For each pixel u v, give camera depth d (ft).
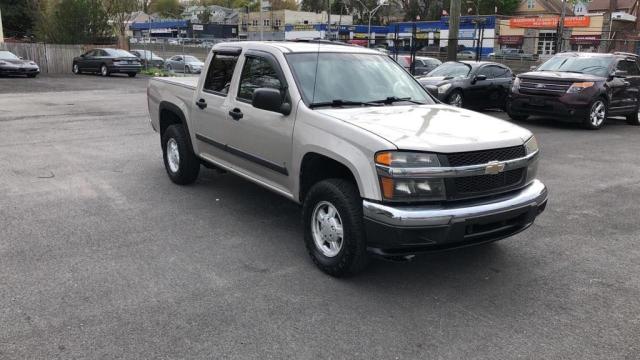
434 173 12.97
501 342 11.75
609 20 166.61
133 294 13.53
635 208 21.79
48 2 133.90
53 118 43.75
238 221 19.15
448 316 12.84
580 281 14.88
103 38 121.90
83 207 20.38
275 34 219.82
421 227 12.68
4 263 15.19
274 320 12.44
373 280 14.66
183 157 22.67
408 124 14.56
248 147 18.16
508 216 13.85
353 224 13.70
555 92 41.63
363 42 160.76
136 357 10.92
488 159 13.84
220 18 371.76
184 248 16.58
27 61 93.81
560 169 28.60
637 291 14.30
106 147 31.83
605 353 11.39
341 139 14.12
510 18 191.62
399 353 11.26
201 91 21.09
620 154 32.94
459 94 49.16
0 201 20.92
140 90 71.97
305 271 15.11
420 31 155.94
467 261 16.10
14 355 10.89
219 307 12.98
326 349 11.34
